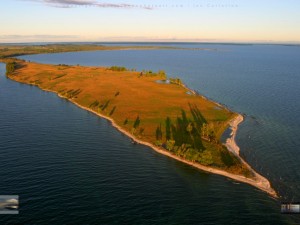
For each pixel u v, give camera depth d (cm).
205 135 12138
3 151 10362
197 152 9925
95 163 9681
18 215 6969
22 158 9862
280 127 13362
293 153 10694
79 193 7919
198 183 8650
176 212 7288
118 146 11131
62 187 8175
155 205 7538
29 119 14000
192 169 9469
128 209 7331
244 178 8919
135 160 10006
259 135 12406
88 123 13675
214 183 8656
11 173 8856
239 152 10781
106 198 7744
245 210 7431
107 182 8525
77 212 7144
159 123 13525
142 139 11769
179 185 8512
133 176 8919
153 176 8969
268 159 10244
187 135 12175
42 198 7650
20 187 8125
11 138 11569
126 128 12975
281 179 8962
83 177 8756
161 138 11856
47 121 13788
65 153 10356
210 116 14562
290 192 8281
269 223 6956
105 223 6812
